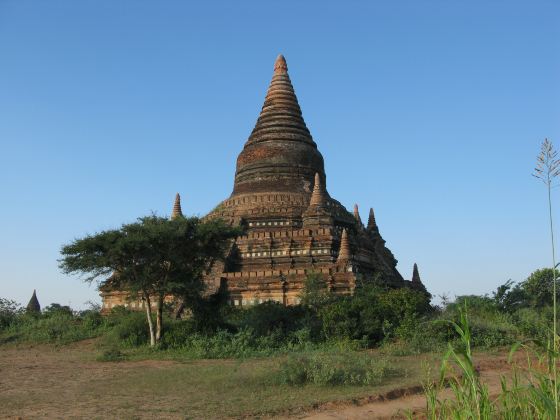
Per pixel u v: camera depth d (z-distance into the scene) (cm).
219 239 3569
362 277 4216
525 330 3331
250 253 4706
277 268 4581
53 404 1741
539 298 4994
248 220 4962
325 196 5297
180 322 3653
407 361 2569
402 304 3344
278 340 3300
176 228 3394
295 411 1614
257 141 5500
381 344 3203
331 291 4062
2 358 3144
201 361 2820
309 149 5478
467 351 889
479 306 3972
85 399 1819
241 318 3625
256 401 1736
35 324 4253
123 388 2016
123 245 3253
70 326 4200
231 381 2039
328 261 4519
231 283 4334
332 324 3303
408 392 1856
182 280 3459
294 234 4688
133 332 3622
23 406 1711
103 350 3434
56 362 2909
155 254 3353
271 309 3556
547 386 920
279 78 5766
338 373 2031
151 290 3509
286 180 5253
